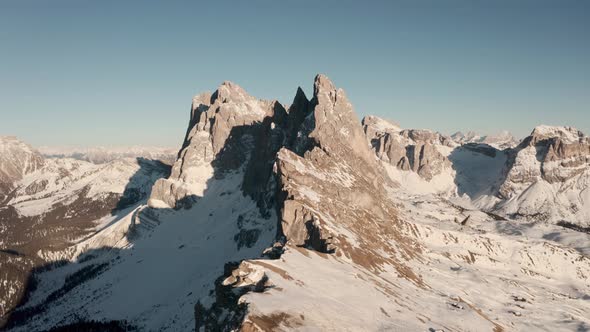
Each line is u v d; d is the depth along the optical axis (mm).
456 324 113125
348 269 123938
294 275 97750
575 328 147125
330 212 180000
